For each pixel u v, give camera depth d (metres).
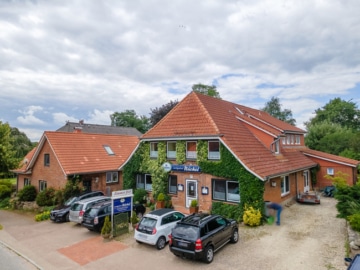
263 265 10.34
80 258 11.82
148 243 12.41
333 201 21.95
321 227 14.73
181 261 11.02
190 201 18.80
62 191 21.73
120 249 12.70
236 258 11.06
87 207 16.89
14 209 24.52
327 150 35.62
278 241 12.78
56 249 13.07
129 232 15.27
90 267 10.84
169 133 20.09
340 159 25.89
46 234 15.68
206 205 17.83
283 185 20.14
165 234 12.77
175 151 19.98
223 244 11.80
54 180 23.78
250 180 15.74
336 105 55.22
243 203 15.95
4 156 23.84
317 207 19.66
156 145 21.12
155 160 20.89
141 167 21.58
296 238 13.10
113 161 26.81
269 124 23.91
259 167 16.42
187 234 10.60
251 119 23.75
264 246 12.23
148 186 22.03
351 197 13.56
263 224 15.48
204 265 10.52
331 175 26.41
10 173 25.30
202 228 10.70
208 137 17.67
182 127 19.89
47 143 24.86
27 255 12.42
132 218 15.92
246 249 11.96
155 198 20.28
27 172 26.70
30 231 16.52
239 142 18.17
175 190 19.83
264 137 20.84
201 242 10.30
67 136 26.38
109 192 25.59
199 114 19.97
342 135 35.94
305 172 25.47
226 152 16.92
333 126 40.78
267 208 15.84
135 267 10.65
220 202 17.16
